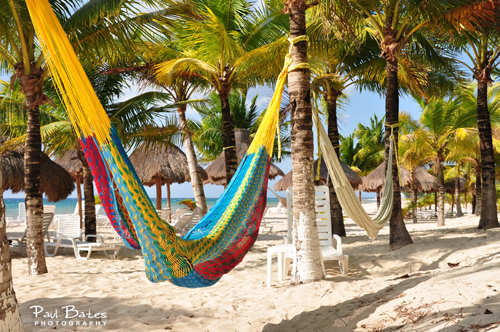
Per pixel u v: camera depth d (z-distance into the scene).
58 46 2.04
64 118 10.08
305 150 4.90
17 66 6.32
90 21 5.45
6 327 2.09
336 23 5.89
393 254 6.64
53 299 4.59
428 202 23.03
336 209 10.26
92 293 5.00
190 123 13.18
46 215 8.86
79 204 17.31
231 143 8.90
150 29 6.37
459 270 4.05
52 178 9.59
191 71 9.10
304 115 4.93
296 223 4.87
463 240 6.95
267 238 11.29
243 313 3.86
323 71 9.08
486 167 9.84
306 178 4.88
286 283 5.29
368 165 29.00
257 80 9.73
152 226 2.40
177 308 4.18
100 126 2.26
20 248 8.45
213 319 3.77
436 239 7.44
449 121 14.77
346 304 3.68
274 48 7.65
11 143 8.44
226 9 8.38
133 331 3.46
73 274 6.39
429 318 2.68
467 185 25.25
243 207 3.43
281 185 14.33
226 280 5.74
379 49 9.52
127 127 9.41
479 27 7.94
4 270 2.12
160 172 14.16
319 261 4.81
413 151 16.00
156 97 10.07
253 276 5.96
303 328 3.23
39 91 6.48
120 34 6.23
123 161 2.35
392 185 6.64
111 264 7.42
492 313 2.43
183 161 15.08
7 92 9.56
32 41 6.35
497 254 5.34
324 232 6.04
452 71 9.97
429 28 7.90
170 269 2.51
